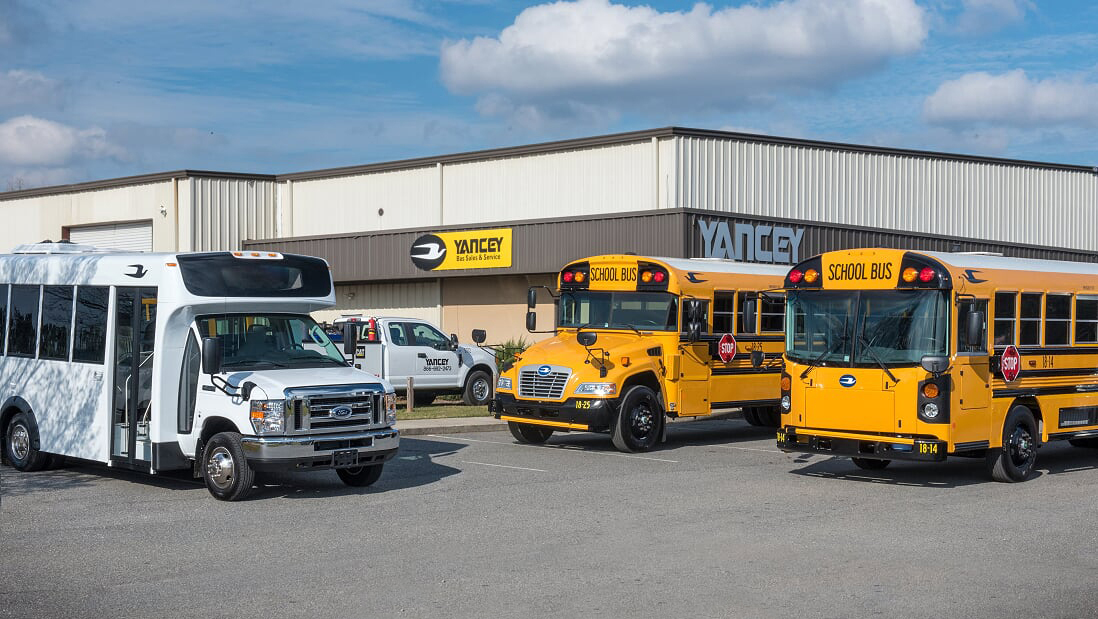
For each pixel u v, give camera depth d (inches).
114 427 524.1
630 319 722.8
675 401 702.5
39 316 573.3
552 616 295.3
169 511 458.6
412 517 446.0
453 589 325.1
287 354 520.4
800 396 559.2
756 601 312.0
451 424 800.9
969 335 510.0
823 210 1344.7
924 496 509.4
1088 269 622.8
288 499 491.2
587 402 669.9
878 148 1403.8
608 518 445.1
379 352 917.8
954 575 346.3
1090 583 336.5
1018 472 557.3
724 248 1159.6
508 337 1331.2
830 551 382.0
